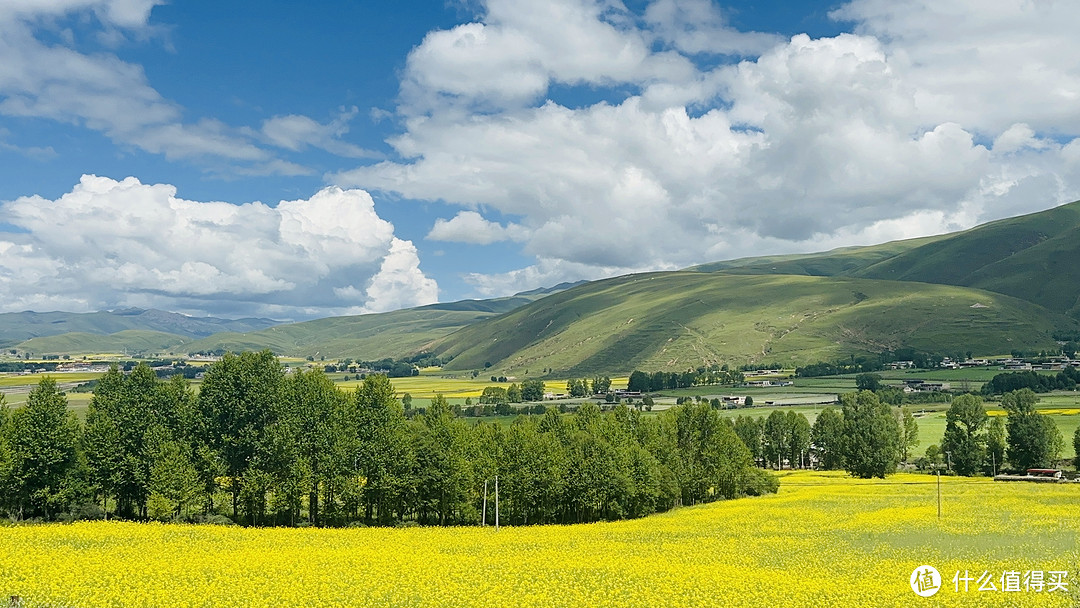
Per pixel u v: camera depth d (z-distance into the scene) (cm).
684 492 10019
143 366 8325
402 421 8619
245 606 3525
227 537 5778
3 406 7962
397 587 3953
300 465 7669
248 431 8031
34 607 3281
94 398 8288
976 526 6194
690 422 10419
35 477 7206
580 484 8431
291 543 5534
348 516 8144
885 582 4150
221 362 8388
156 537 5541
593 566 4575
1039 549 5050
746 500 9375
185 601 3541
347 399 8750
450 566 4512
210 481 7875
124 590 3703
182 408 8200
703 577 4262
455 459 8006
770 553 5125
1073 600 3728
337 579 4081
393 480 7888
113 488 7669
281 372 8581
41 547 4862
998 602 3703
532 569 4469
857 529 6209
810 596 3841
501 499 8212
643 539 5941
